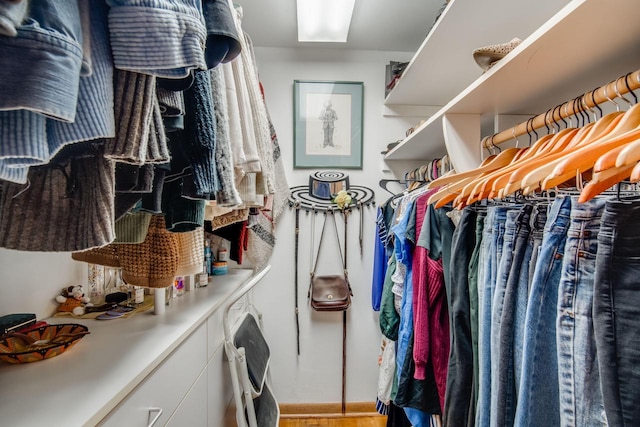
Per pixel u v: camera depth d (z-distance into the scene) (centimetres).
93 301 114
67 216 44
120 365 67
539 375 57
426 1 158
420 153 182
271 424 140
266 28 182
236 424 139
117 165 51
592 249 49
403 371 115
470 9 105
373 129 206
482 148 106
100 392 57
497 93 89
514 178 58
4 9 25
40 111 27
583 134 62
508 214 70
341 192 197
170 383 80
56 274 102
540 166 57
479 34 120
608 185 46
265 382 160
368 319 204
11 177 31
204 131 61
